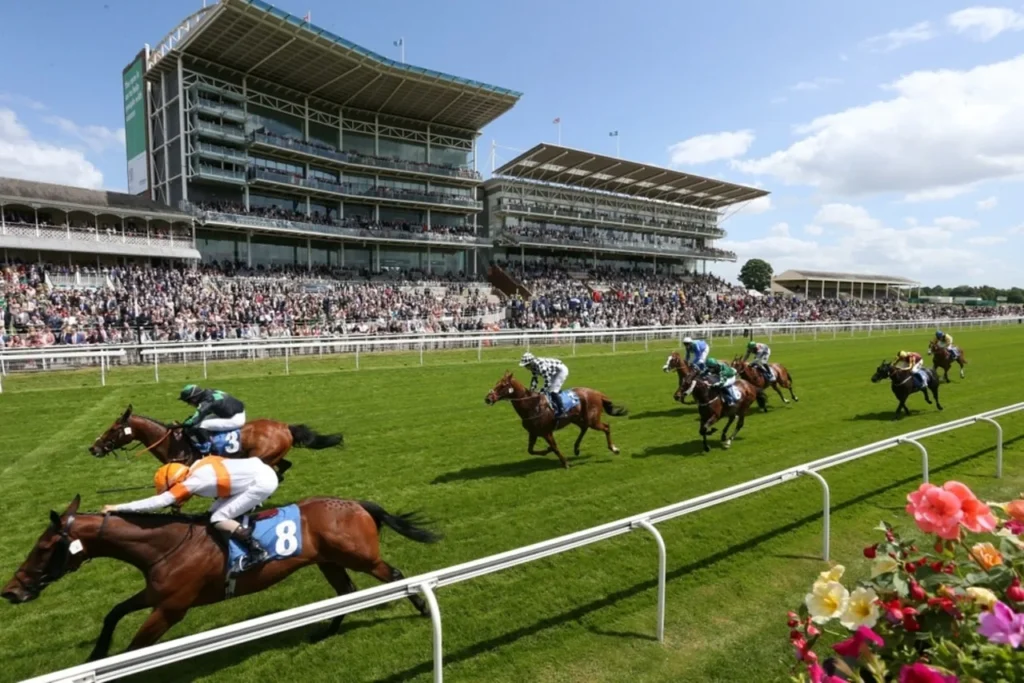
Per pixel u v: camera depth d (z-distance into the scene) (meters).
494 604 3.86
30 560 2.84
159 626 2.97
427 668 3.21
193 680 3.08
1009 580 2.01
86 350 13.45
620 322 29.73
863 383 13.40
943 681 1.54
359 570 3.47
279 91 32.66
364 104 35.72
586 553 4.59
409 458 7.27
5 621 3.64
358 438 8.24
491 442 8.05
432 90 34.19
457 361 17.14
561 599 3.92
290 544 3.19
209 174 28.86
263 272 28.27
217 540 3.09
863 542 4.81
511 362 16.94
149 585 2.98
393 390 12.02
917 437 5.43
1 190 22.77
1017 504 2.23
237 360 15.98
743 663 3.25
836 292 61.19
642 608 3.82
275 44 28.52
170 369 14.58
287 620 2.44
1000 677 1.68
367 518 3.48
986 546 2.15
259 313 20.56
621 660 3.28
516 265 40.38
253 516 3.24
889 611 1.92
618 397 11.58
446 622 3.64
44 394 11.21
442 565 4.41
